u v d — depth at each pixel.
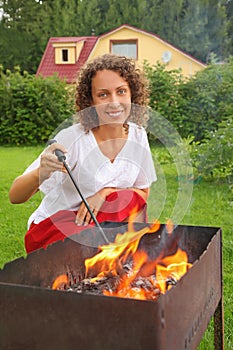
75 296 1.25
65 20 20.34
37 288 1.28
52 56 16.14
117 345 1.22
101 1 20.77
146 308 1.19
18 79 10.76
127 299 1.20
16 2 20.39
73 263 1.82
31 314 1.29
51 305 1.27
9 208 4.94
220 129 6.17
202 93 9.10
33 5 20.47
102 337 1.24
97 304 1.23
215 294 1.77
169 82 9.38
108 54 2.07
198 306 1.52
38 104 10.39
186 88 9.34
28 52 19.98
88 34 20.41
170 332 1.26
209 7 19.89
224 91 9.17
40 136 10.42
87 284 1.77
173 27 20.20
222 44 19.84
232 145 5.81
